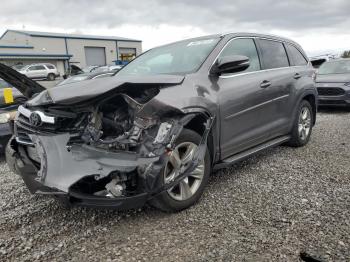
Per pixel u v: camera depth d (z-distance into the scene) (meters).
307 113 5.68
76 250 2.75
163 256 2.62
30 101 3.37
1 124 5.32
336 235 2.80
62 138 2.91
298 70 5.35
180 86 3.29
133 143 2.85
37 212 3.46
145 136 2.88
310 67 5.76
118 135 2.99
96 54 58.16
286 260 2.50
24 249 2.78
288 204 3.43
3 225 3.20
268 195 3.68
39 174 2.93
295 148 5.61
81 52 55.94
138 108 2.91
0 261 2.62
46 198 3.81
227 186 3.97
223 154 3.83
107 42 58.88
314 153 5.29
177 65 4.00
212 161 3.71
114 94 2.95
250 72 4.32
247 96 4.04
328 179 4.12
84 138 2.92
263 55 4.70
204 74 3.67
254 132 4.29
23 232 3.06
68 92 3.00
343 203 3.42
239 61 3.58
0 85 6.57
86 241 2.88
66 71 41.34
